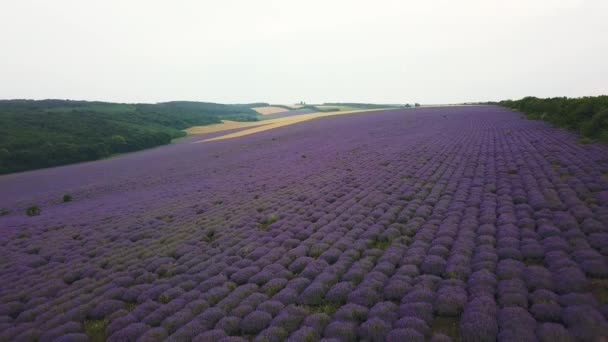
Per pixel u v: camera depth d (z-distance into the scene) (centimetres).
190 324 984
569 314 773
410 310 902
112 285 1351
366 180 2567
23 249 1952
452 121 6184
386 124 7038
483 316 811
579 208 1362
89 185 4547
